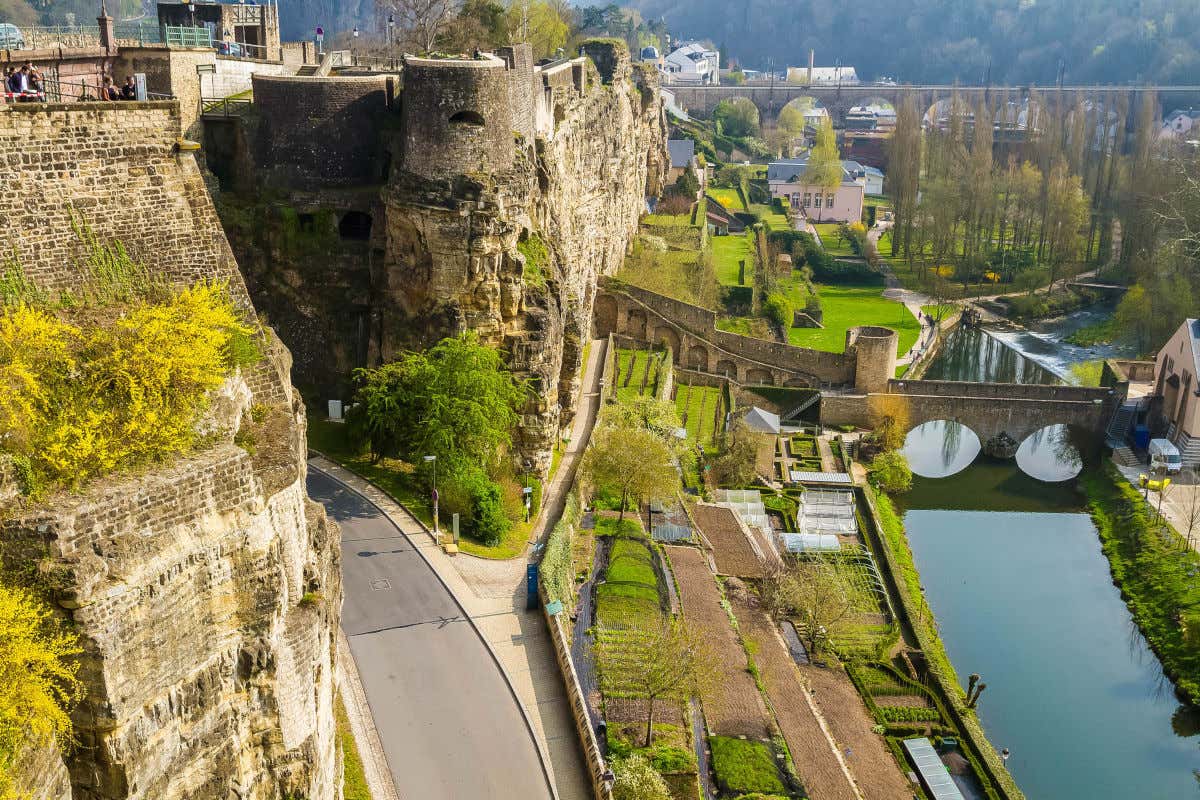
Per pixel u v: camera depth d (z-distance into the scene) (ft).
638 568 293.23
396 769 197.57
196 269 150.30
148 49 299.38
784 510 390.63
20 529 108.88
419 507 286.66
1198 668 319.88
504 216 306.76
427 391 294.25
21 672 102.06
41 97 194.90
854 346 504.43
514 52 334.85
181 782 125.08
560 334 333.83
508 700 219.82
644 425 388.98
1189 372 450.30
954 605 361.92
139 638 116.47
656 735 228.43
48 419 120.67
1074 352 618.44
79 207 138.82
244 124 316.81
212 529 126.52
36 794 98.78
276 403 155.84
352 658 227.20
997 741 294.46
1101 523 422.00
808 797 226.38
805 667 291.99
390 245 311.27
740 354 514.68
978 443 512.63
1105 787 279.90
